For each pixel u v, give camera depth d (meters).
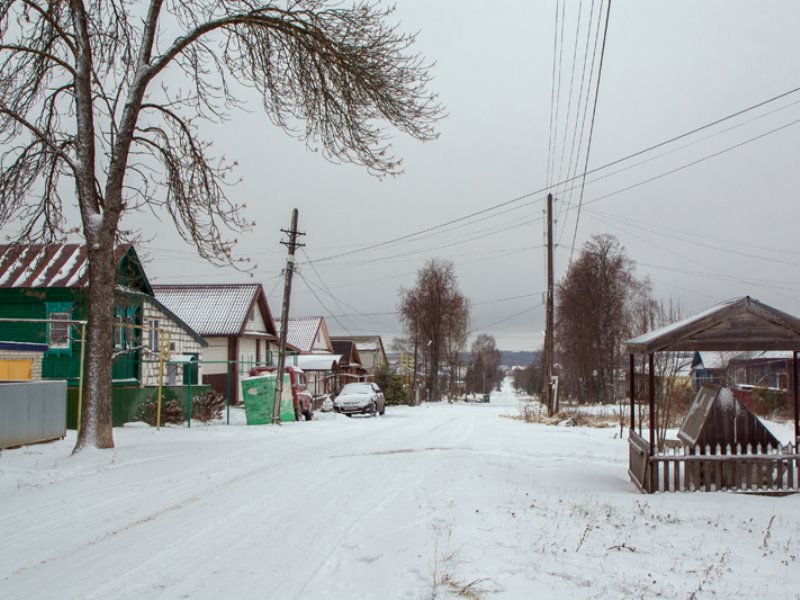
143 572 5.61
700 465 10.30
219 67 14.97
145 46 13.72
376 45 14.30
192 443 15.20
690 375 36.94
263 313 44.78
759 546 7.28
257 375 28.91
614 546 6.86
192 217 14.85
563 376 67.56
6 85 13.77
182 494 8.98
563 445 16.83
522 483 10.74
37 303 21.94
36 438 14.50
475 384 126.69
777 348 10.19
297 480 10.17
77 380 21.25
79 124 13.33
